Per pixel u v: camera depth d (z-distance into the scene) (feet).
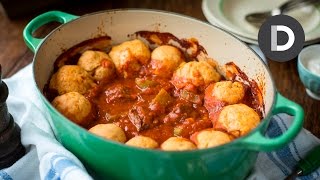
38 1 2.57
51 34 1.88
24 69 2.14
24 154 1.78
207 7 2.46
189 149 1.49
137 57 2.02
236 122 1.70
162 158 1.41
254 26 2.45
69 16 1.99
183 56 2.11
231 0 2.58
